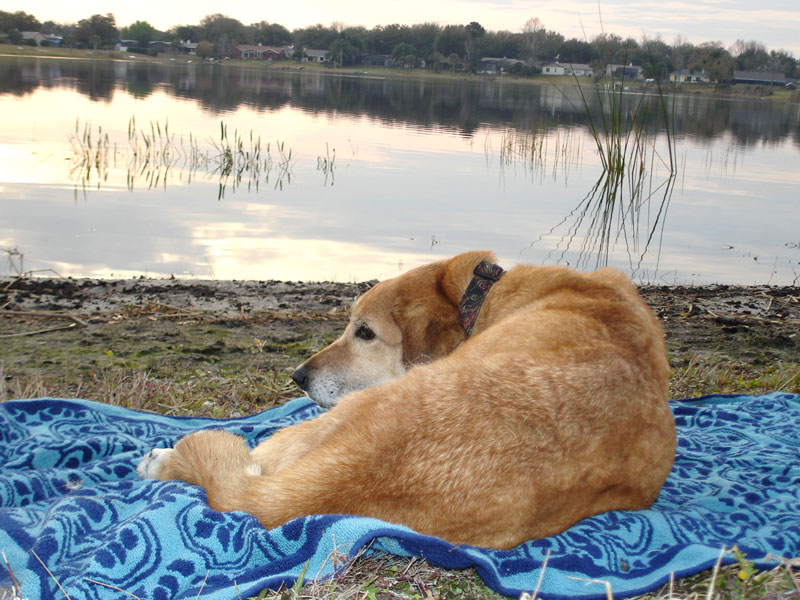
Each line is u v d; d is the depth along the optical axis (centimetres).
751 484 128
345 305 224
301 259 271
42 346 182
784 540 110
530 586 103
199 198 356
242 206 346
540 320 119
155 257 263
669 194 427
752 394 167
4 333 189
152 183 383
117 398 154
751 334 213
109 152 455
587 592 103
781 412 156
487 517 104
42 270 234
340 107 891
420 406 107
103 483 119
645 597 104
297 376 141
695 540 112
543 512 106
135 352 182
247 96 984
